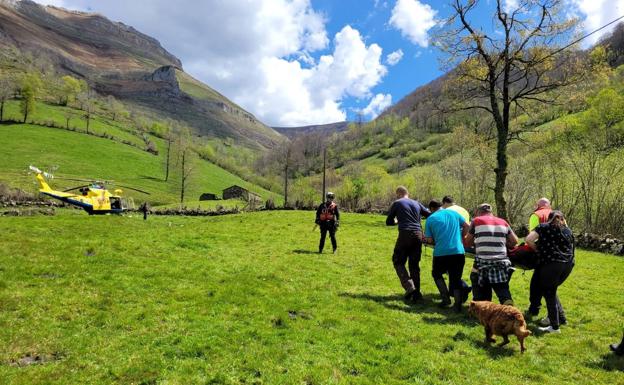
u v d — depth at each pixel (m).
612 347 7.16
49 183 62.69
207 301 8.99
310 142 171.62
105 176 89.38
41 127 110.62
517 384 5.95
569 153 25.56
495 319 7.16
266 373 5.98
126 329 7.38
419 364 6.41
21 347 6.43
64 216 23.23
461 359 6.69
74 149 100.69
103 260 11.70
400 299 10.06
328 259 14.50
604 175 24.14
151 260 12.30
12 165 79.50
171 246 14.72
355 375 6.09
